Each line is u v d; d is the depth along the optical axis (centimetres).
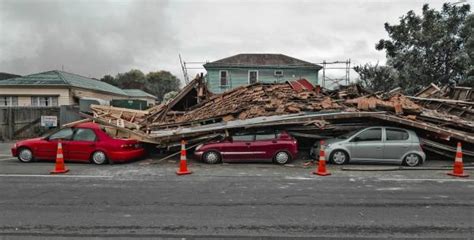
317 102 1369
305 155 1330
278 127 1285
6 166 1099
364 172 1004
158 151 1402
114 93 4241
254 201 672
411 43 2494
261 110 1323
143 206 635
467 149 1272
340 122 1281
